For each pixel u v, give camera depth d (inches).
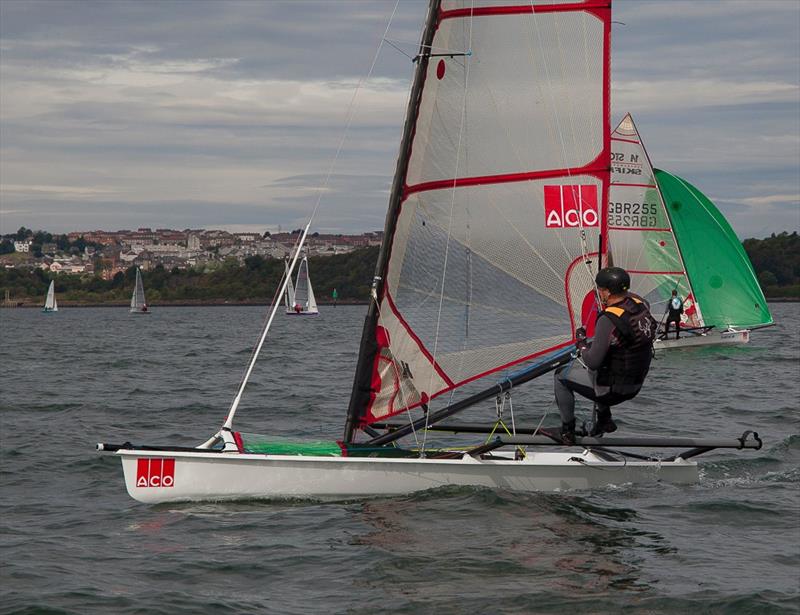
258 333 5487.2
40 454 1251.8
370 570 708.0
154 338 5017.2
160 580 697.6
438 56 889.5
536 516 840.9
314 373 2568.9
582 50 918.4
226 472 881.5
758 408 1654.8
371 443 927.0
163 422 1593.3
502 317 928.3
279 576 701.9
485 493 894.4
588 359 818.2
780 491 956.6
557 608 633.6
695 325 3152.1
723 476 1029.8
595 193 928.9
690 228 3181.6
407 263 908.0
